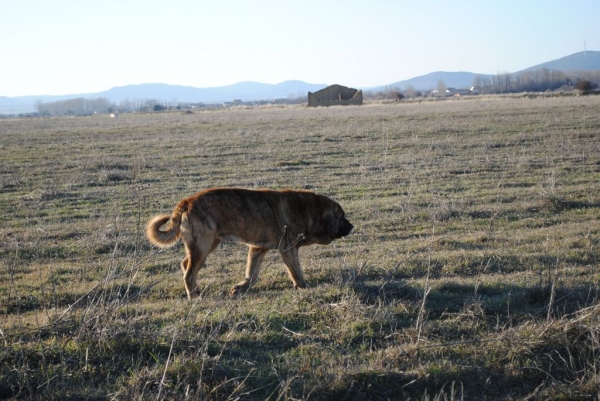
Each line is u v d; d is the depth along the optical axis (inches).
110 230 454.6
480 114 1611.7
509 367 226.4
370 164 783.1
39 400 200.1
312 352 234.1
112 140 1282.0
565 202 518.9
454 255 365.4
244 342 241.4
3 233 461.1
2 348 220.4
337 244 419.8
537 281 305.6
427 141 1015.0
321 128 1380.4
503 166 737.0
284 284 331.0
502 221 473.7
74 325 241.3
